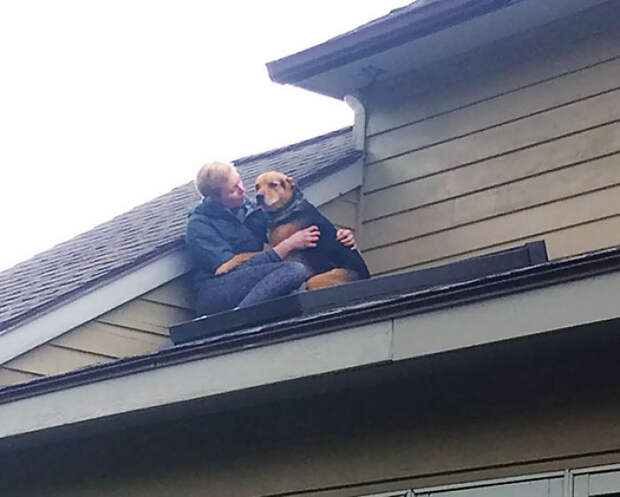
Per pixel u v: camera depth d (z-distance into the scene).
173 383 5.14
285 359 4.79
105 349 6.57
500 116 7.08
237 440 5.44
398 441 4.89
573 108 6.77
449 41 7.21
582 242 6.48
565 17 6.91
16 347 6.30
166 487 5.65
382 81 7.70
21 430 5.64
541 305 4.11
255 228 6.64
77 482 6.03
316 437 5.16
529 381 4.57
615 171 6.47
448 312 4.34
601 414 4.35
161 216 8.41
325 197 7.36
